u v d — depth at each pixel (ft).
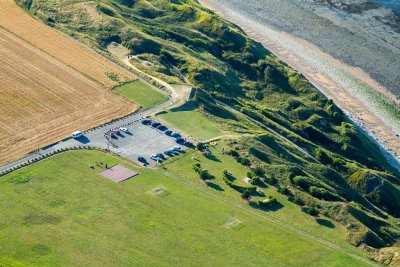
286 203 532.32
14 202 507.71
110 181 537.65
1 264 450.30
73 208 505.66
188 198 526.16
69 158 564.30
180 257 467.11
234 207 520.83
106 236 481.05
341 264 472.85
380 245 506.07
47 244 470.39
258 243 486.38
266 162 583.99
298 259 474.90
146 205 514.27
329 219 520.83
